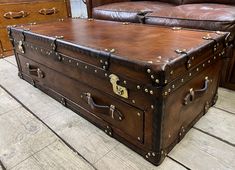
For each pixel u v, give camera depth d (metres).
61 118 1.02
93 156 0.80
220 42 0.89
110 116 0.83
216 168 0.73
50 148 0.84
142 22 1.44
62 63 0.97
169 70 0.60
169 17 1.31
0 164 0.77
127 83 0.69
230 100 1.13
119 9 1.63
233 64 1.17
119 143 0.85
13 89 1.33
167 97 0.64
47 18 2.20
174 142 0.80
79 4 2.82
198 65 0.77
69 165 0.76
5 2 1.85
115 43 0.83
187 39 0.85
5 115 1.06
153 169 0.73
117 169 0.74
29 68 1.28
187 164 0.74
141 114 0.70
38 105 1.14
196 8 1.36
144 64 0.61
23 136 0.91
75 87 0.97
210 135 0.88
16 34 1.26
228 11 1.19
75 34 1.01
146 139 0.73
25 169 0.75
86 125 0.97
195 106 0.88
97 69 0.78
